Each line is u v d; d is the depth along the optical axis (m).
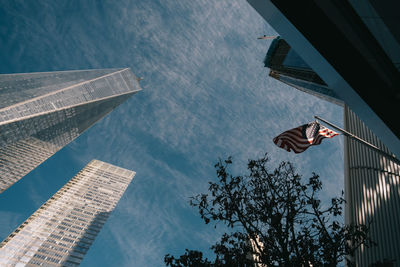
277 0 8.65
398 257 21.64
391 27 8.03
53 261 101.44
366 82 9.29
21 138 137.88
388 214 24.88
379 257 23.47
